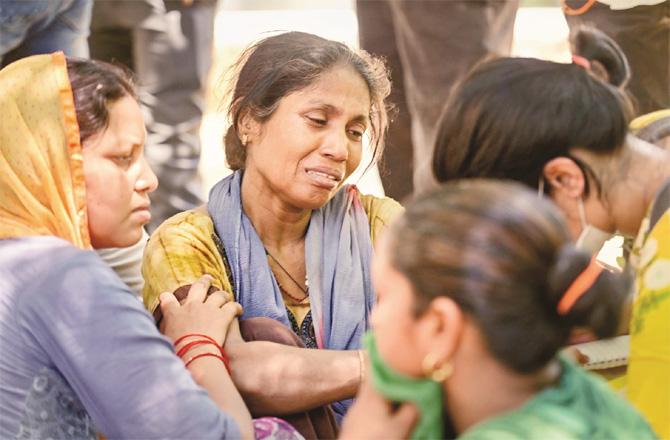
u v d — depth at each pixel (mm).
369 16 4145
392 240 1400
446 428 1508
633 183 1862
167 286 2148
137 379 1746
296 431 2014
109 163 1906
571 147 1802
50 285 1770
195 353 2000
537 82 1812
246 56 2260
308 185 2168
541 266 1335
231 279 2217
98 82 1893
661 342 1827
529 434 1335
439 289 1347
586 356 2125
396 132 4113
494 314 1327
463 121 1840
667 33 3336
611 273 1408
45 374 1795
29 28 3135
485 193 1380
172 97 4070
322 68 2154
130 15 3971
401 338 1396
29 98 1881
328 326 2256
